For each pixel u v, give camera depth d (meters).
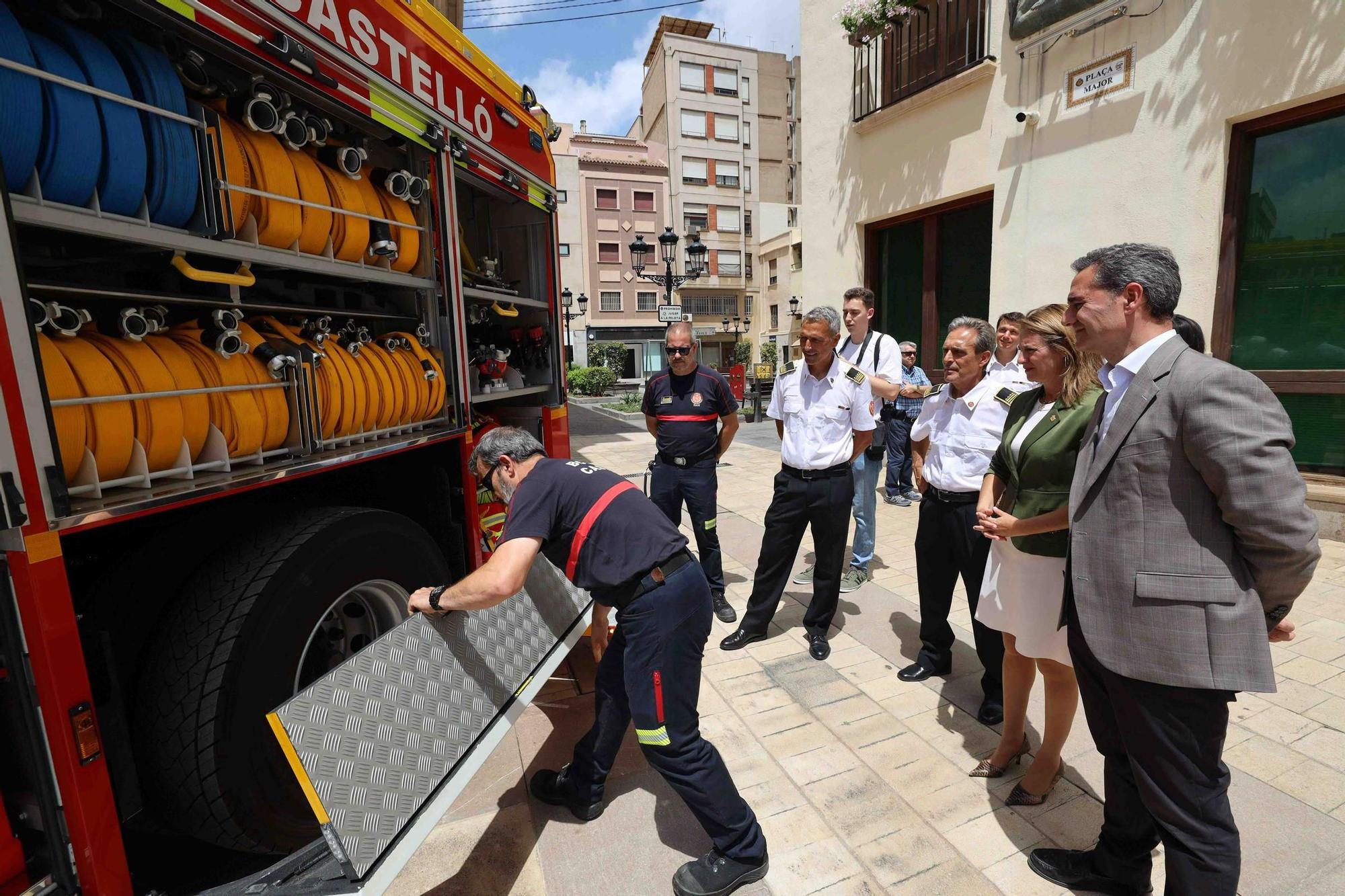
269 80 1.81
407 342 2.51
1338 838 2.05
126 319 1.50
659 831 2.19
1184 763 1.52
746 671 3.23
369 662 1.65
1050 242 5.70
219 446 1.67
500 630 2.15
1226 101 4.59
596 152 38.53
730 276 39.81
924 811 2.24
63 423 1.33
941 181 6.58
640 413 16.73
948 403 2.85
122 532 1.77
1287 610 1.45
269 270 2.09
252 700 1.75
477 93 2.87
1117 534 1.55
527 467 1.98
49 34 1.35
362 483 2.56
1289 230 4.62
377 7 2.17
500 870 2.02
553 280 3.80
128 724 1.78
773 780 2.41
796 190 42.19
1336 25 4.06
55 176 1.29
